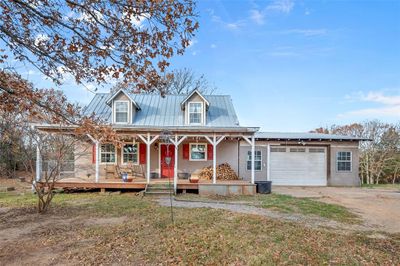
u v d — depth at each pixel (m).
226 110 18.55
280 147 20.02
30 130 10.45
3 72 4.18
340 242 6.30
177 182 14.56
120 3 3.71
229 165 17.48
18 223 7.98
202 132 14.27
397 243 6.41
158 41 4.13
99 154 16.50
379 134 25.91
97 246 5.91
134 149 16.88
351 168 19.89
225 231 6.88
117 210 9.64
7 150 15.95
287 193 15.61
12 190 15.98
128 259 5.23
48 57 4.21
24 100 4.39
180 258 5.25
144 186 14.23
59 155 10.15
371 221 8.86
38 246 5.98
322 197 14.08
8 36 3.98
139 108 17.70
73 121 4.98
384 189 18.11
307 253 5.54
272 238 6.41
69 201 11.55
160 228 7.19
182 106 17.53
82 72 4.36
